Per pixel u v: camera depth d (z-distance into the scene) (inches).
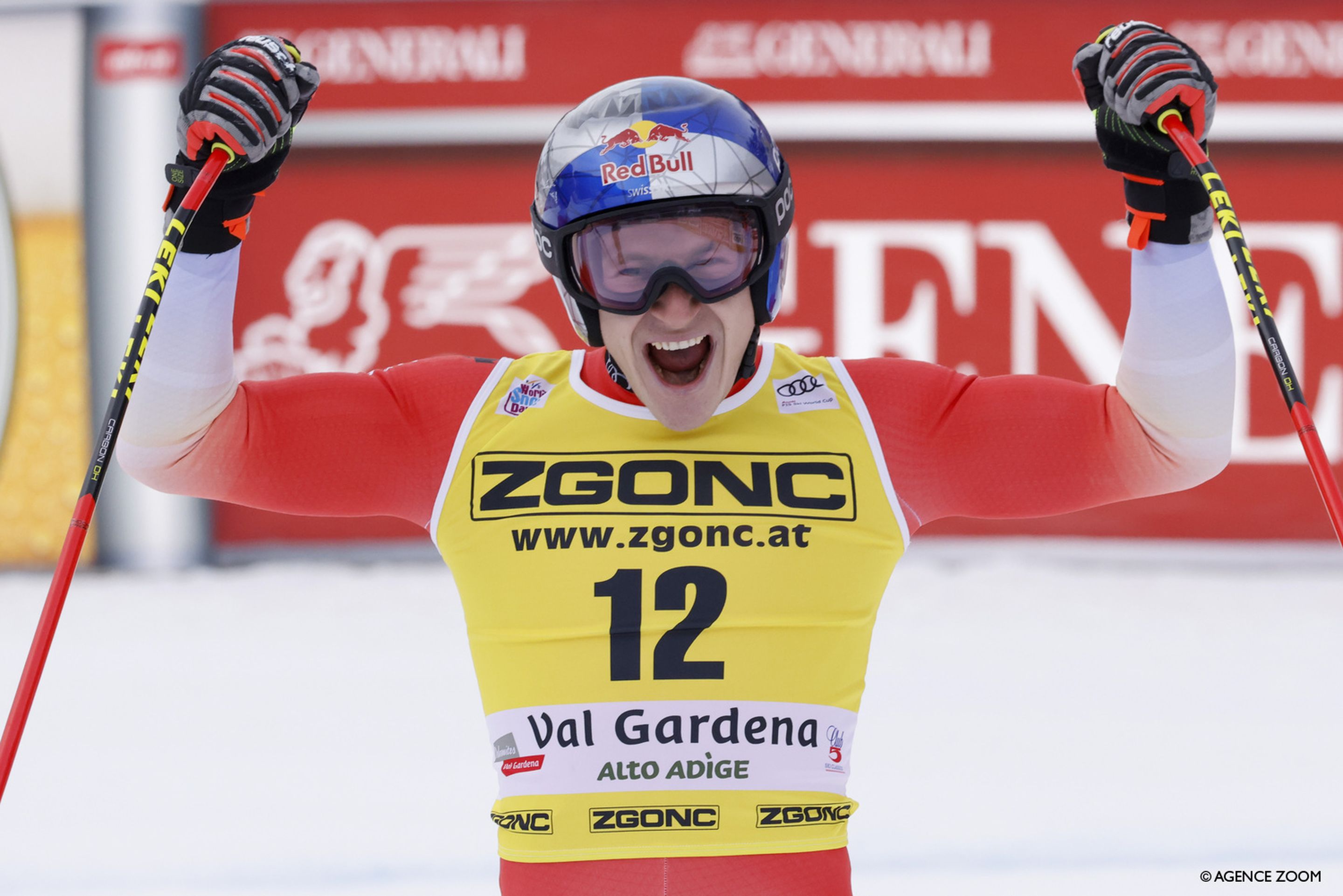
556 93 1150.3
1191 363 252.4
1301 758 600.4
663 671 241.6
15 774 584.7
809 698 245.3
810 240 1143.0
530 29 1147.9
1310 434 243.4
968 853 477.1
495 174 1150.3
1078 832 499.5
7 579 1112.8
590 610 244.5
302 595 1030.4
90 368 1137.4
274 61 253.1
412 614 965.2
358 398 269.1
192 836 500.4
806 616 247.1
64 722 679.1
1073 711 686.5
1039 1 1132.5
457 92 1147.9
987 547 1144.8
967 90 1136.8
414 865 466.9
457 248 1149.7
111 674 787.4
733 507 250.1
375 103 1147.3
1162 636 881.5
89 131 1138.7
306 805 539.2
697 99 249.0
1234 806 530.3
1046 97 1135.0
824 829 243.1
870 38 1139.3
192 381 256.4
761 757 240.1
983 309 1141.1
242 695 735.7
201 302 257.0
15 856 481.1
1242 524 1129.4
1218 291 253.3
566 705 242.7
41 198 1140.5
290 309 1149.1
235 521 1147.3
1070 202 1136.8
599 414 259.6
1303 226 1128.2
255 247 1146.7
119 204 1140.5
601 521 249.1
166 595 1035.3
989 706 695.7
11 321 1136.8
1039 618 935.7
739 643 243.3
